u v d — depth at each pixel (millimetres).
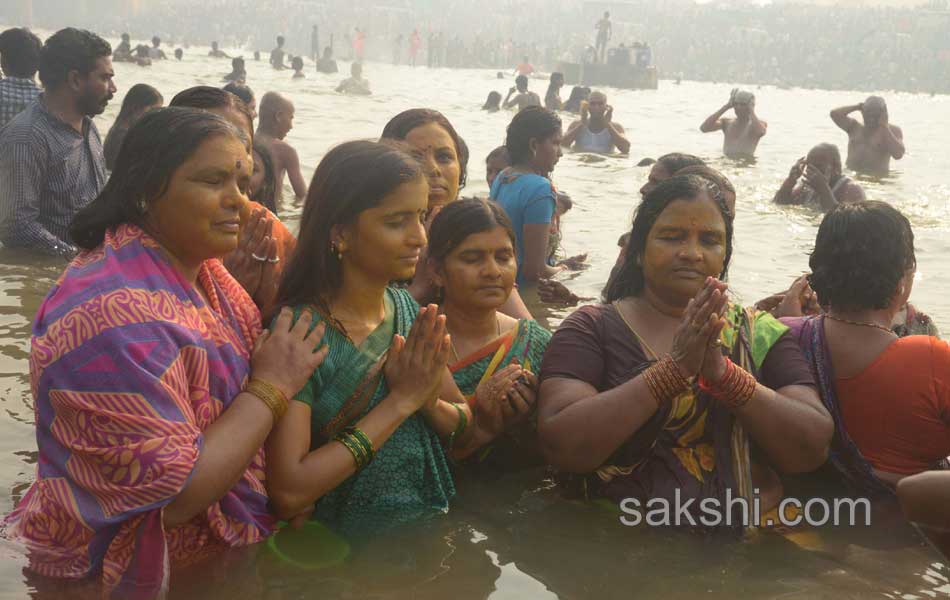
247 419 2658
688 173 3324
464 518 3137
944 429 3320
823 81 76250
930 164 13773
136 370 2475
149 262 2629
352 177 2914
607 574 2797
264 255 3172
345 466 2859
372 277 3012
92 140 6555
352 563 2789
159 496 2465
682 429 3182
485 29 98625
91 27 85250
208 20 86688
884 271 3293
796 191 9422
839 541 3078
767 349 3299
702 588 2738
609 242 7539
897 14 89312
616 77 45812
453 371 3494
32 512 2699
